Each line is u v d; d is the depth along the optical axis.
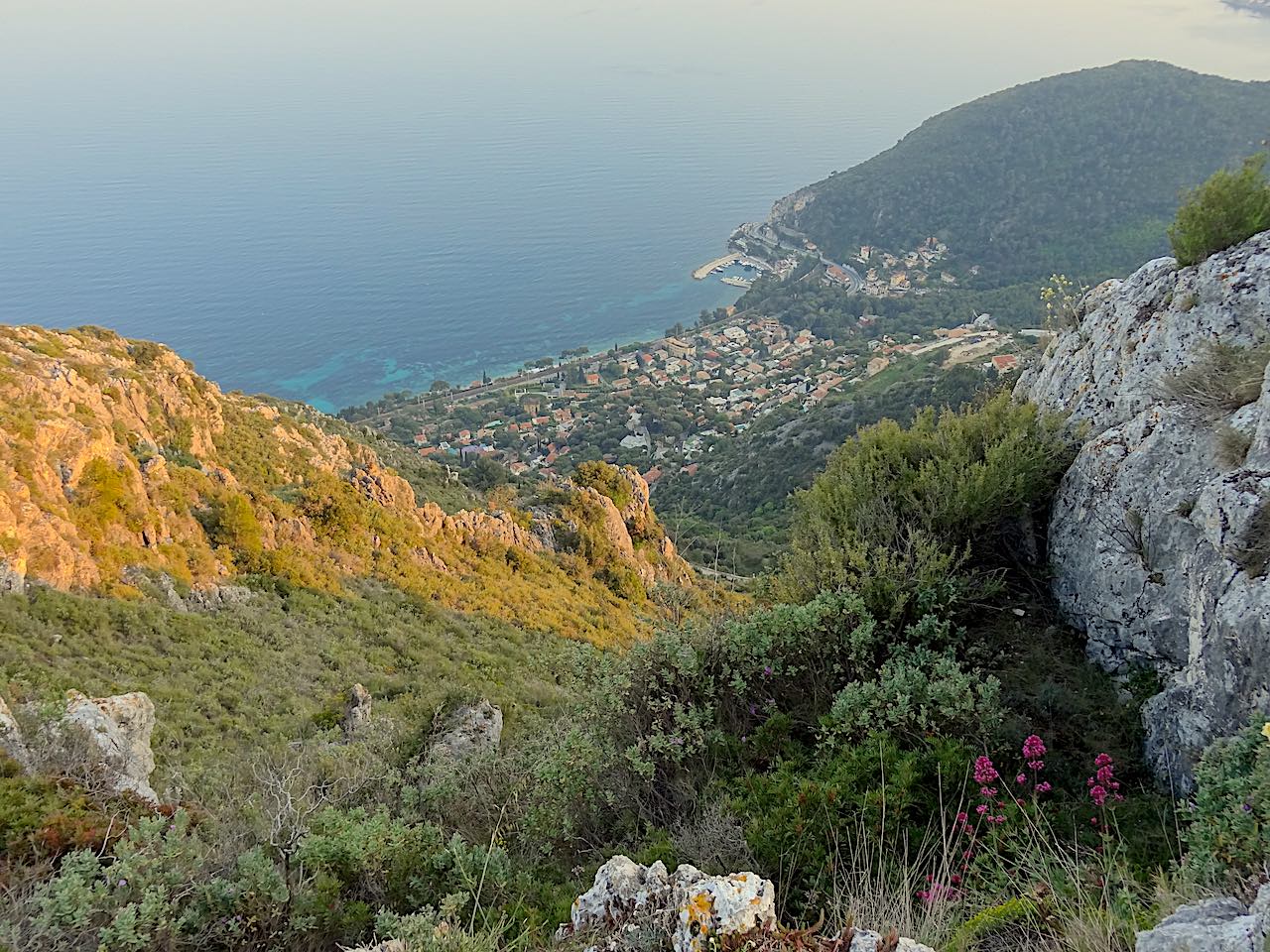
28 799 4.86
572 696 6.52
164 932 3.56
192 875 4.05
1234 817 3.04
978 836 3.77
